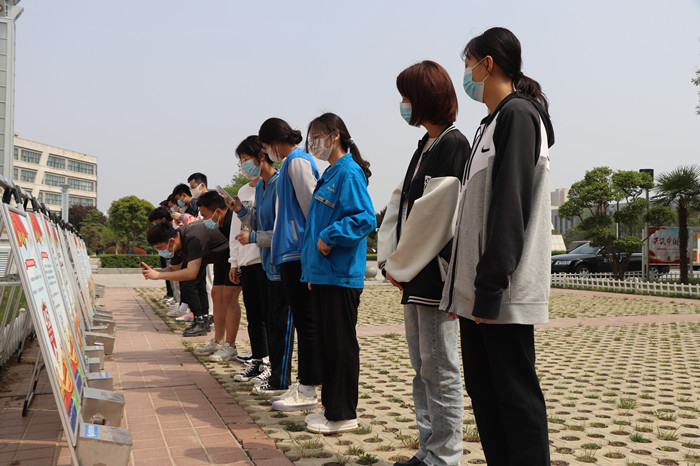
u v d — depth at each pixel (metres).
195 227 5.44
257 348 4.88
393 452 3.07
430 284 2.51
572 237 77.94
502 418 2.00
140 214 53.19
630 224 21.47
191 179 8.23
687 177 18.25
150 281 21.34
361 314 11.34
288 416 3.79
